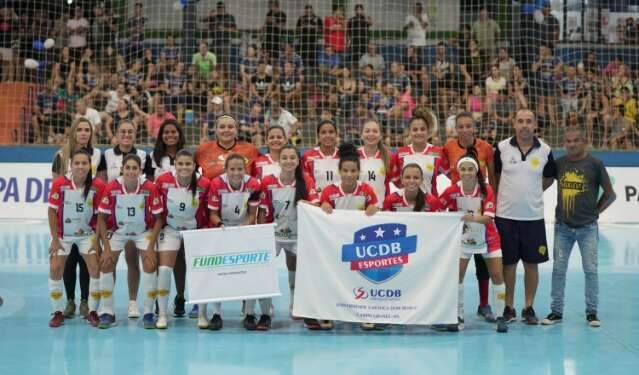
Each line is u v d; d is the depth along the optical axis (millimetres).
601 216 15102
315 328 6902
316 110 16609
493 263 6980
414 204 7016
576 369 5672
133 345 6289
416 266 6746
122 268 10109
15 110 16859
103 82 17281
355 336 6668
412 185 6910
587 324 7145
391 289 6758
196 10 18375
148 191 6879
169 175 6945
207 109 16172
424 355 6027
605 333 6789
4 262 10336
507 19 18031
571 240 7203
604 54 18297
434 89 16922
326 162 7496
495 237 7039
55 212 6949
